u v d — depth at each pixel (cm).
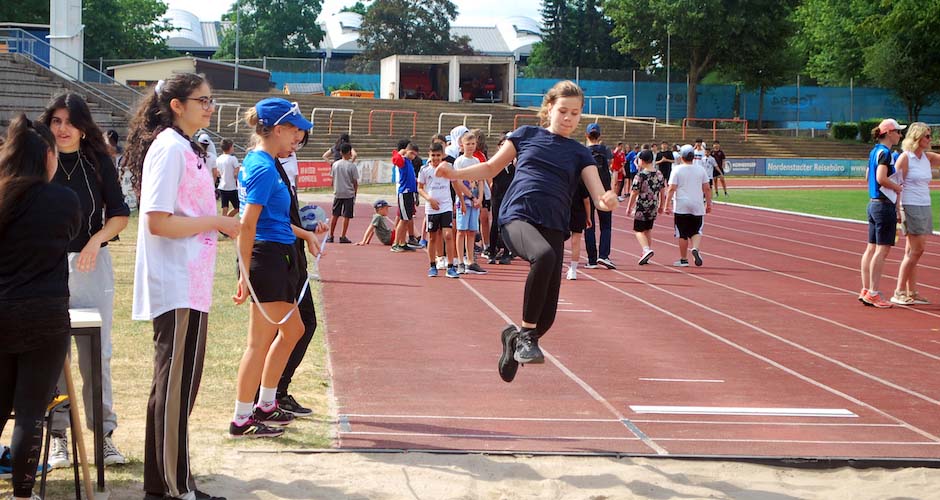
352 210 1841
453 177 555
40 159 436
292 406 654
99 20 6781
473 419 664
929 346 973
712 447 614
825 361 894
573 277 1406
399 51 9319
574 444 610
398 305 1143
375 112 4997
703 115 7038
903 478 563
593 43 9806
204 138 1859
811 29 7562
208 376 745
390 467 549
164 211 455
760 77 6850
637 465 570
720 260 1703
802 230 2316
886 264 1661
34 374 438
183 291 465
